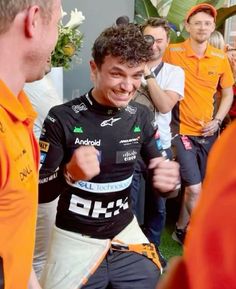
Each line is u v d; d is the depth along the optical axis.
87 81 3.34
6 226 1.00
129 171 1.52
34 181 1.07
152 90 2.63
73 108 1.45
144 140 1.54
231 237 0.40
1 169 0.95
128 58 1.39
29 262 1.12
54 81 2.43
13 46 0.98
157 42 2.69
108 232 1.52
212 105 3.28
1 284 1.01
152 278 1.55
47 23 1.00
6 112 0.99
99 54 1.42
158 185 1.39
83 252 1.50
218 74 3.29
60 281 1.49
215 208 0.42
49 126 1.44
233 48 3.87
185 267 0.45
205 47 3.24
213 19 3.22
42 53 1.01
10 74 0.99
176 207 3.47
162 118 2.65
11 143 0.97
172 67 2.80
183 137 3.13
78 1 3.25
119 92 1.41
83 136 1.44
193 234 0.44
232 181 0.42
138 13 4.18
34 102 1.91
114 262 1.52
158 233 2.96
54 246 1.53
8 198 0.99
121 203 1.53
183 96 2.87
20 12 0.95
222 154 0.46
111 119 1.45
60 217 1.52
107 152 1.45
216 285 0.40
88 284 1.49
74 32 2.61
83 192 1.46
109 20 3.36
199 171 3.13
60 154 1.45
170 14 4.17
